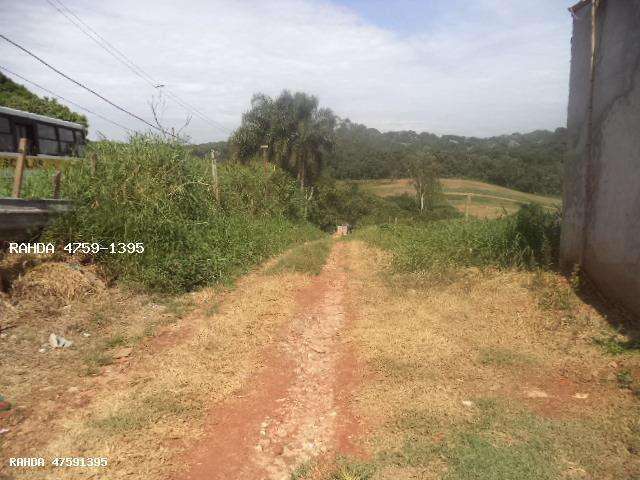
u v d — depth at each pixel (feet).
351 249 52.31
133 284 25.22
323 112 120.67
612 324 19.22
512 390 14.98
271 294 26.99
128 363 17.02
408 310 23.52
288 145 115.96
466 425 12.89
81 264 25.02
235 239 38.29
